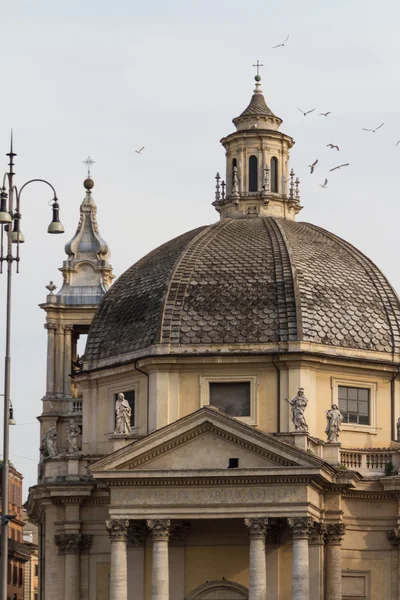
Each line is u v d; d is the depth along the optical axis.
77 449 132.62
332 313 129.00
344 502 125.62
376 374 129.88
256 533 117.12
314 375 126.81
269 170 144.38
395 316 132.38
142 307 131.50
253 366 126.56
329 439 123.81
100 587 129.00
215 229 137.38
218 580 124.12
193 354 126.38
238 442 118.38
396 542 125.25
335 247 137.00
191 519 119.62
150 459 119.06
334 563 122.50
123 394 129.00
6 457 99.00
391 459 127.31
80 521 129.62
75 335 151.50
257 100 147.00
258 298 128.50
